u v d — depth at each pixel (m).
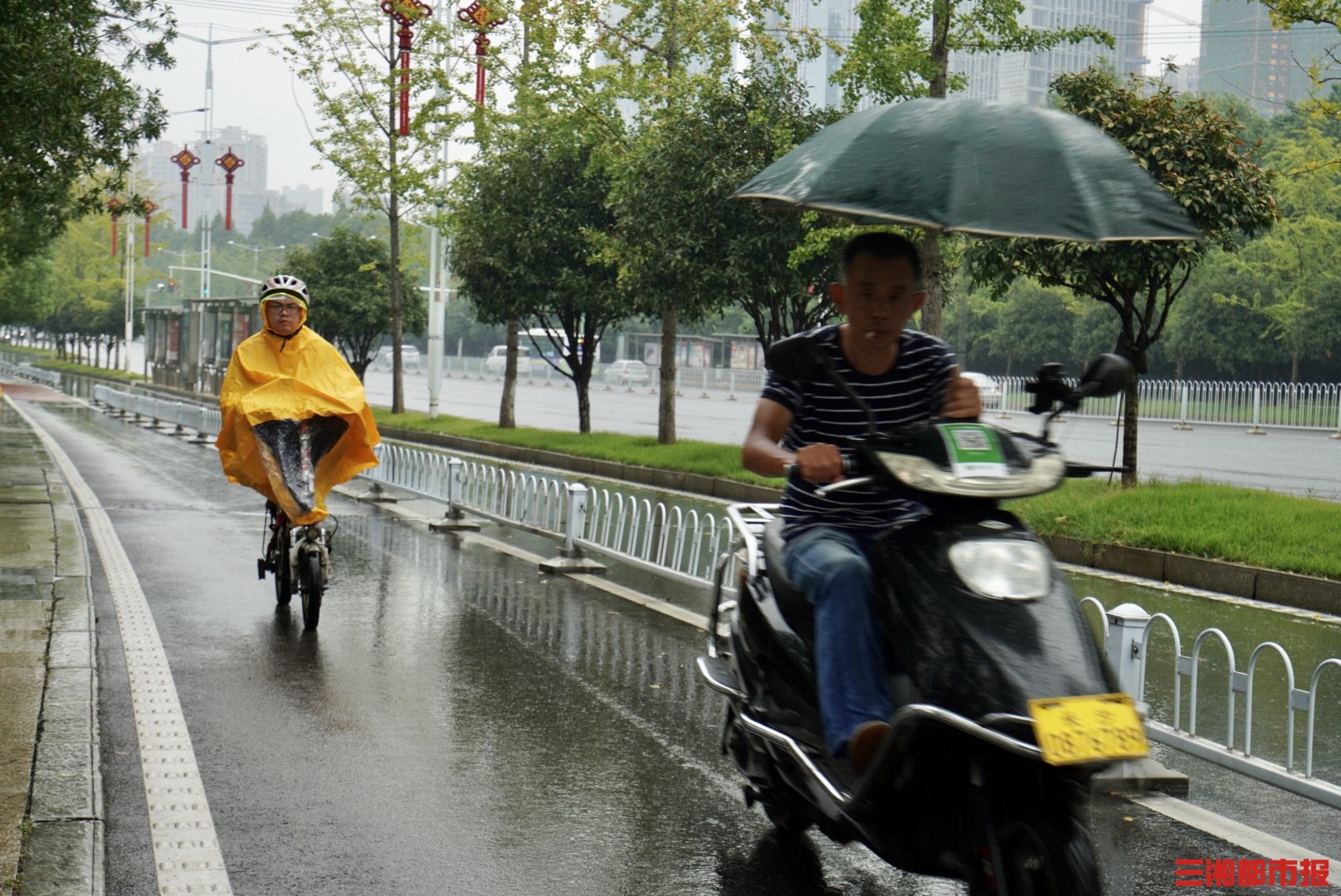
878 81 14.80
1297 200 38.44
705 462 19.16
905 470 3.58
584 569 10.85
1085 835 3.35
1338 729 6.46
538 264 25.44
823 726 3.73
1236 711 6.80
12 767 5.25
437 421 30.12
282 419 8.03
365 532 13.26
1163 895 4.30
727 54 21.25
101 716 6.25
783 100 20.34
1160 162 13.62
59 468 18.97
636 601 9.54
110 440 25.36
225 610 8.94
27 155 13.95
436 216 29.36
